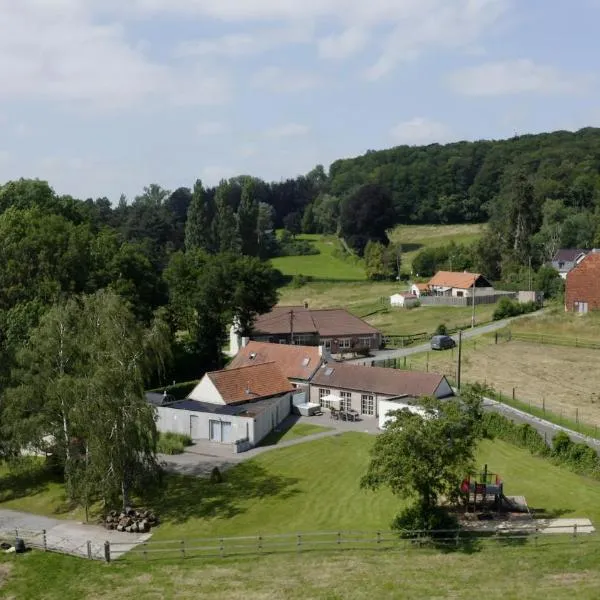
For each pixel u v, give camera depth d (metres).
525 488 44.59
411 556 34.72
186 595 32.31
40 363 47.84
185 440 58.69
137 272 81.56
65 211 95.88
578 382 72.31
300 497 46.47
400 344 97.12
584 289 101.62
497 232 151.75
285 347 74.75
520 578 30.64
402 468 36.25
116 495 46.16
